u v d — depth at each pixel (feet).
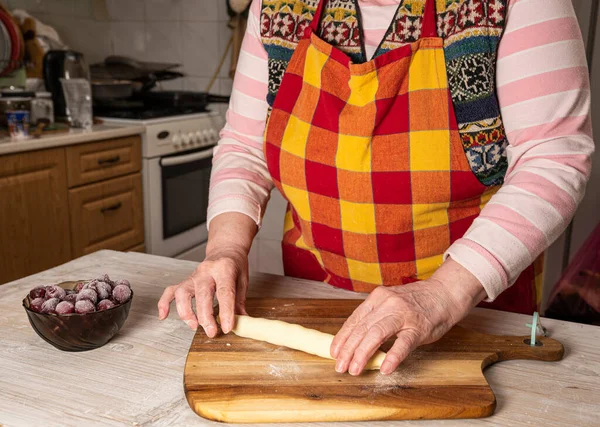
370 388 2.26
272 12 3.29
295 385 2.27
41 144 7.03
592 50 6.71
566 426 2.10
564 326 2.95
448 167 3.02
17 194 6.91
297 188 3.36
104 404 2.20
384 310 2.39
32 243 7.24
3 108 7.79
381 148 3.07
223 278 2.81
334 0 3.19
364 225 3.24
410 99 2.99
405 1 2.99
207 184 10.23
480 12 2.76
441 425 2.11
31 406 2.18
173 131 9.20
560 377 2.45
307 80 3.23
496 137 2.92
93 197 8.05
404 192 3.09
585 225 7.13
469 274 2.53
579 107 2.68
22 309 3.08
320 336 2.54
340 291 3.35
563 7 2.66
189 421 2.11
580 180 2.64
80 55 8.27
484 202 3.21
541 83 2.65
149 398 2.25
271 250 10.25
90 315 2.49
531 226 2.54
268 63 3.36
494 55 2.79
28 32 8.80
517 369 2.51
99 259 3.81
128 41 11.39
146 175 8.89
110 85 9.19
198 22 10.82
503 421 2.13
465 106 2.91
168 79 10.23
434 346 2.60
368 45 3.15
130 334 2.79
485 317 3.03
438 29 2.91
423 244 3.25
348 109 3.09
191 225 9.98
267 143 3.40
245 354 2.51
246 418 2.09
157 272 3.59
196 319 2.64
